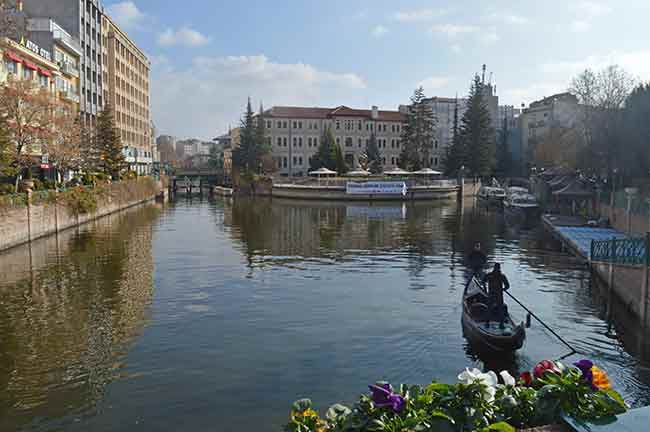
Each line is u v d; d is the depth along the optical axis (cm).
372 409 497
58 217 4159
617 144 4897
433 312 1862
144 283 2352
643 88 4803
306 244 3647
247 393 1191
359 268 2734
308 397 1173
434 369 1328
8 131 3703
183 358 1412
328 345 1508
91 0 7738
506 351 1408
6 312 1870
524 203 6009
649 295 1609
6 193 3516
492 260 3027
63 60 6481
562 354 1447
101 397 1173
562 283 2386
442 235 4172
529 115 11400
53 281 2384
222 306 1952
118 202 6291
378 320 1762
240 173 10350
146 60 12106
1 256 3056
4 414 1097
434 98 13175
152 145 13475
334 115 12100
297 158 11988
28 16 4869
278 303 1998
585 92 5784
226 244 3628
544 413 512
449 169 10150
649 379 1276
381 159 12306
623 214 3756
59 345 1520
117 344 1527
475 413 502
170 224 4928
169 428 1037
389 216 5859
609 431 474
